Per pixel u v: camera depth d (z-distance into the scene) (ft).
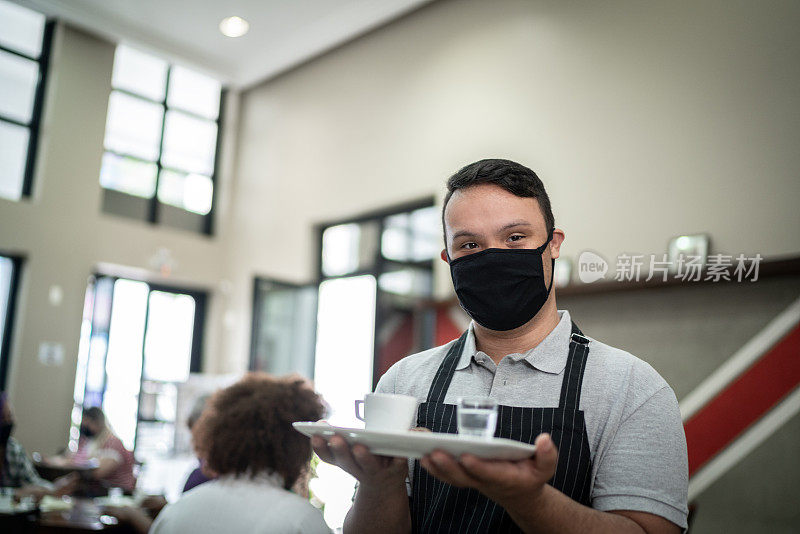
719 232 12.67
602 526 2.85
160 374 23.75
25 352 20.45
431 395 3.81
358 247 21.07
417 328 17.10
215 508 4.38
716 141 13.03
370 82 21.07
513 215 3.53
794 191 11.85
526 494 2.57
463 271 3.61
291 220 23.09
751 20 12.94
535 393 3.50
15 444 11.99
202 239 24.94
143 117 24.11
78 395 21.36
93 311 22.02
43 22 22.22
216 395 4.88
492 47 17.63
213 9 21.77
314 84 23.17
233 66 25.40
